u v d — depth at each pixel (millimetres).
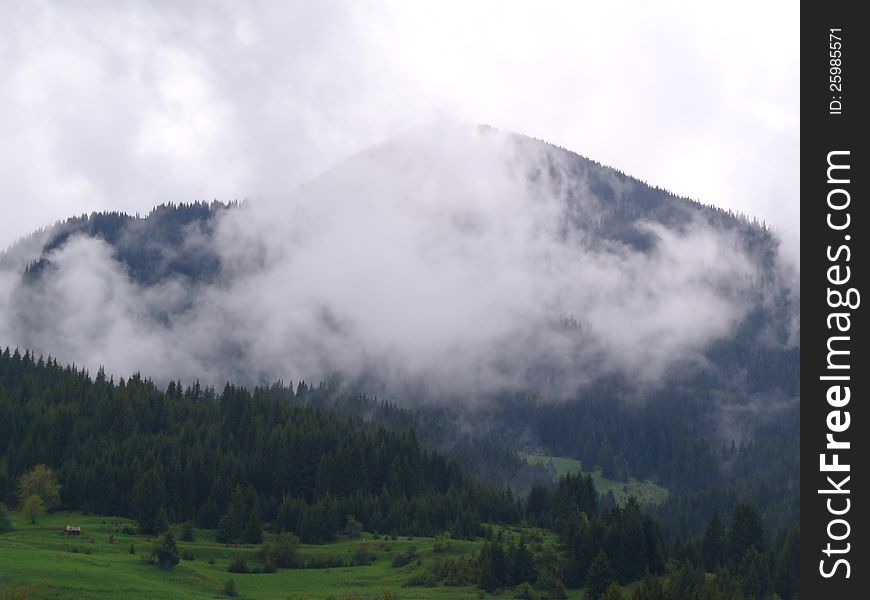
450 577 159125
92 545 166625
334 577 167125
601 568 144750
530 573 153500
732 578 154500
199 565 167375
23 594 113062
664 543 170000
